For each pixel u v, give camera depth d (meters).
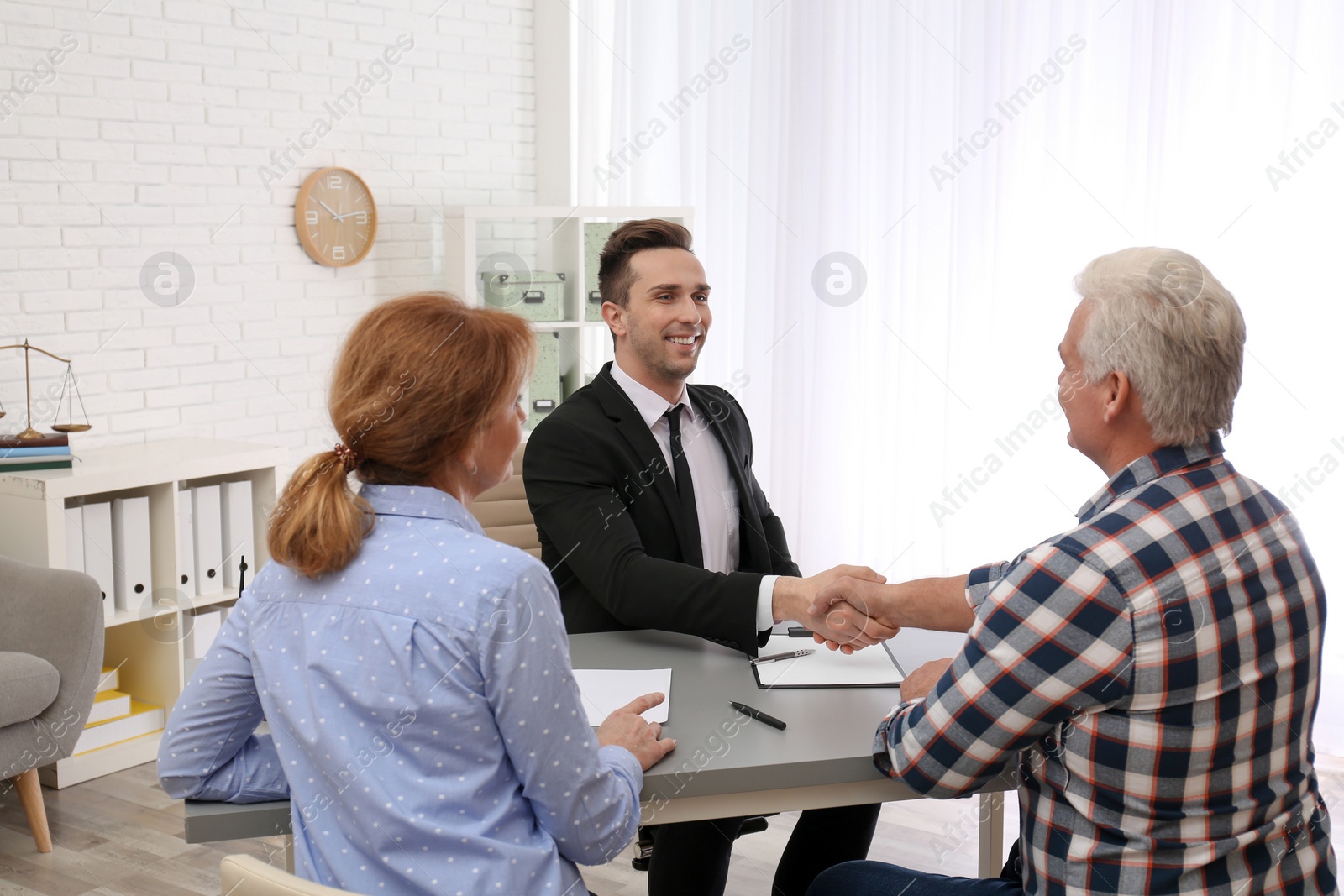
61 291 3.59
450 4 4.66
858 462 4.28
